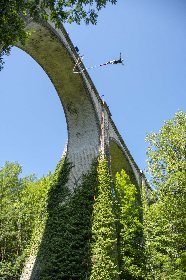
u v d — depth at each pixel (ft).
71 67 67.00
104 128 74.54
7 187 99.86
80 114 72.95
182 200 59.26
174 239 60.39
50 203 64.69
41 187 97.04
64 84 70.03
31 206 92.84
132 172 99.45
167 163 63.82
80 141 71.72
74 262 53.67
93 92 73.77
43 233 60.80
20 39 30.35
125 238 77.10
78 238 56.44
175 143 64.85
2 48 28.45
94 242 55.36
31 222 89.30
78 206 61.05
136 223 78.13
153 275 71.36
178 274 59.06
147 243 70.59
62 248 55.88
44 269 53.98
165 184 61.00
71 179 66.64
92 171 65.41
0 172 101.45
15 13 28.78
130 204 80.94
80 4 32.17
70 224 58.59
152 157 65.57
